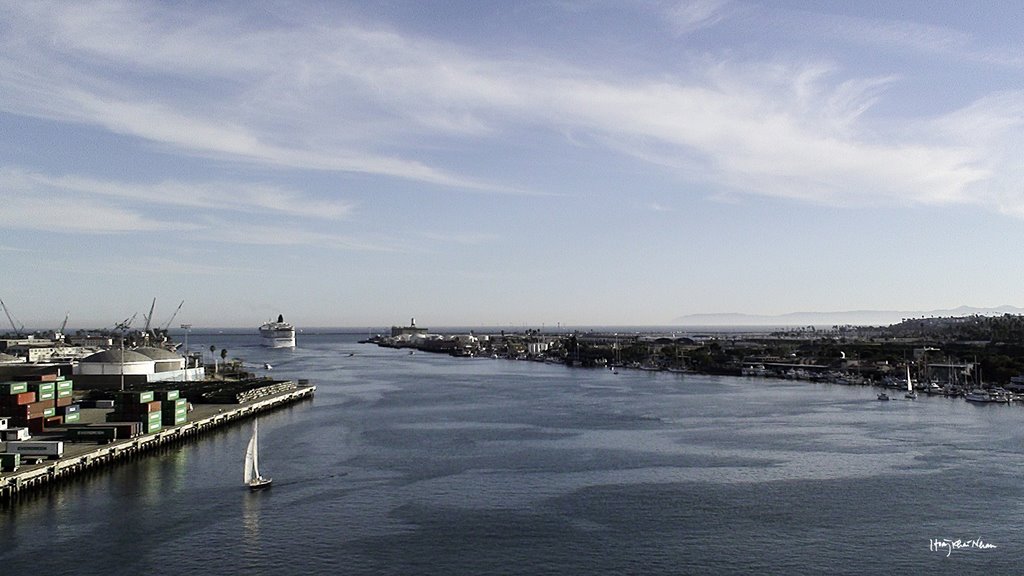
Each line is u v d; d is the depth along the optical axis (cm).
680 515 9306
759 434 15238
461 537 8500
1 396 12988
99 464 11825
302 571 7500
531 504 9794
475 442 14288
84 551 8000
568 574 7462
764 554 8000
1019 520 9100
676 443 14150
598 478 11206
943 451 13275
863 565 7712
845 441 14362
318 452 13288
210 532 8650
